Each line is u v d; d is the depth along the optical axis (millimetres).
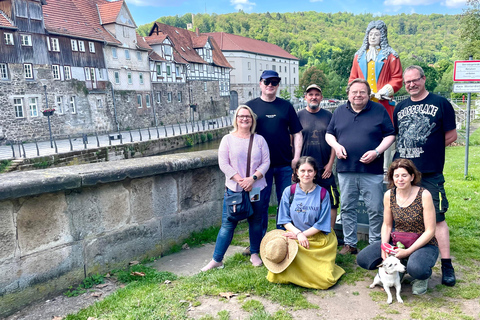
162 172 4152
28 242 3141
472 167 9602
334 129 3965
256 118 3979
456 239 4312
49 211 3264
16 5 25688
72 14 32156
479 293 3049
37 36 27266
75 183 3324
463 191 6734
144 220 4098
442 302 2936
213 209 5098
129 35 36656
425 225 3100
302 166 3467
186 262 4055
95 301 3182
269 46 86312
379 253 3264
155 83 41156
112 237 3783
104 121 33469
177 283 3430
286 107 4094
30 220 3143
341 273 3461
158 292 3217
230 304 2977
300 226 3537
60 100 29359
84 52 31344
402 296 3068
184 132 33406
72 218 3438
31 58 26812
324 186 4320
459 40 31094
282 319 2705
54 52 28641
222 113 58062
